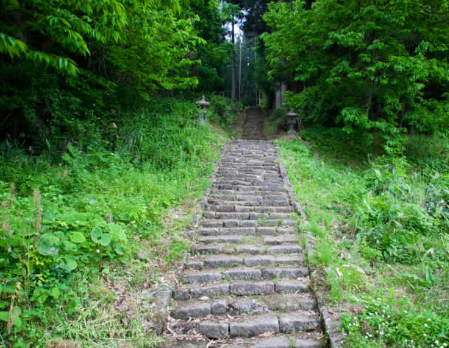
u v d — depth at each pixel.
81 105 7.54
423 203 5.11
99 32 3.62
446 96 8.80
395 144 8.19
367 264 3.60
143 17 4.76
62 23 3.36
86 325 2.39
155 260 3.45
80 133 6.47
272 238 4.10
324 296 2.91
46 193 3.91
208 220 4.64
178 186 5.70
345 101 9.26
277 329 2.67
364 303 2.73
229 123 14.15
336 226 4.43
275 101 18.77
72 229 3.05
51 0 3.48
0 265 2.37
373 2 7.84
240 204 5.25
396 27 8.10
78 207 3.77
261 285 3.13
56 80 6.75
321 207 5.06
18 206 3.38
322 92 9.82
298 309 2.88
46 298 2.40
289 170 7.02
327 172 7.21
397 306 2.75
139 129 7.49
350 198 5.18
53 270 2.57
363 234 4.09
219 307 2.88
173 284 3.15
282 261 3.55
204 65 13.51
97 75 8.33
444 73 7.76
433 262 3.69
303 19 9.09
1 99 5.94
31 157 5.68
